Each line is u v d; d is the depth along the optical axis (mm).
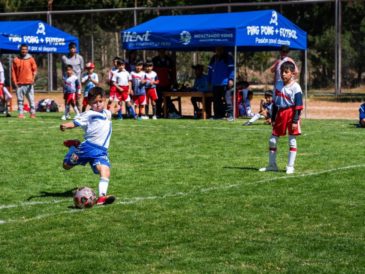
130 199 13281
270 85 48531
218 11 49250
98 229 11047
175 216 11859
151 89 31516
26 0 54625
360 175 15586
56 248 10031
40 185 14828
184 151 20000
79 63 31719
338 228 11008
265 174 15945
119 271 9016
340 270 9000
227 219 11641
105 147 13211
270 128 26594
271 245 10109
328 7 45938
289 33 31953
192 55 45812
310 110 38031
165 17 32875
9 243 10305
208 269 9055
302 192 13766
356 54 45688
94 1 52344
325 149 20203
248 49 35188
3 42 33500
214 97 31625
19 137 23391
